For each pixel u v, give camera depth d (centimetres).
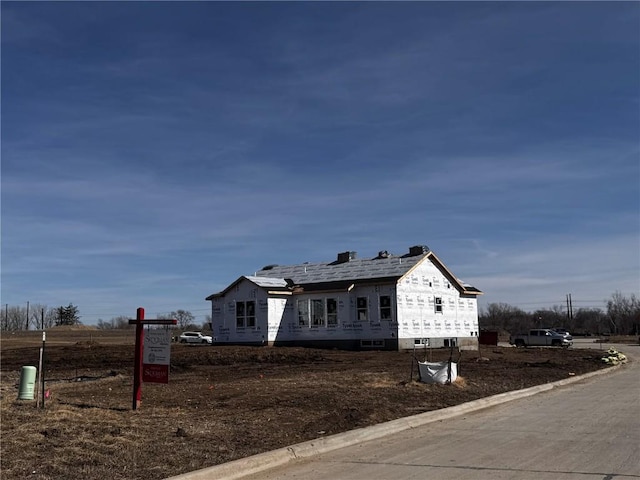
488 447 984
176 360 2764
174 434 1026
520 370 2362
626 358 3612
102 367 2530
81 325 9950
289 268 4384
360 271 3856
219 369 2406
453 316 4069
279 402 1384
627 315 11025
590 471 796
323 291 3794
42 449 892
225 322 4038
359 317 3706
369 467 866
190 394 1527
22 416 1133
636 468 808
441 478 783
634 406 1465
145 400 1418
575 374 2367
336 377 1898
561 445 984
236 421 1159
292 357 2912
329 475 825
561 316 12019
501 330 9456
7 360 2847
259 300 3872
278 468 878
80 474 783
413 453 956
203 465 841
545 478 764
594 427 1159
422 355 3053
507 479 766
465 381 1841
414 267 3712
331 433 1091
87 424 1073
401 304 3609
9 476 765
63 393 1570
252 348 3369
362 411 1295
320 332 3825
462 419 1309
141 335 1296
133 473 795
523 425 1207
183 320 9975
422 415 1285
